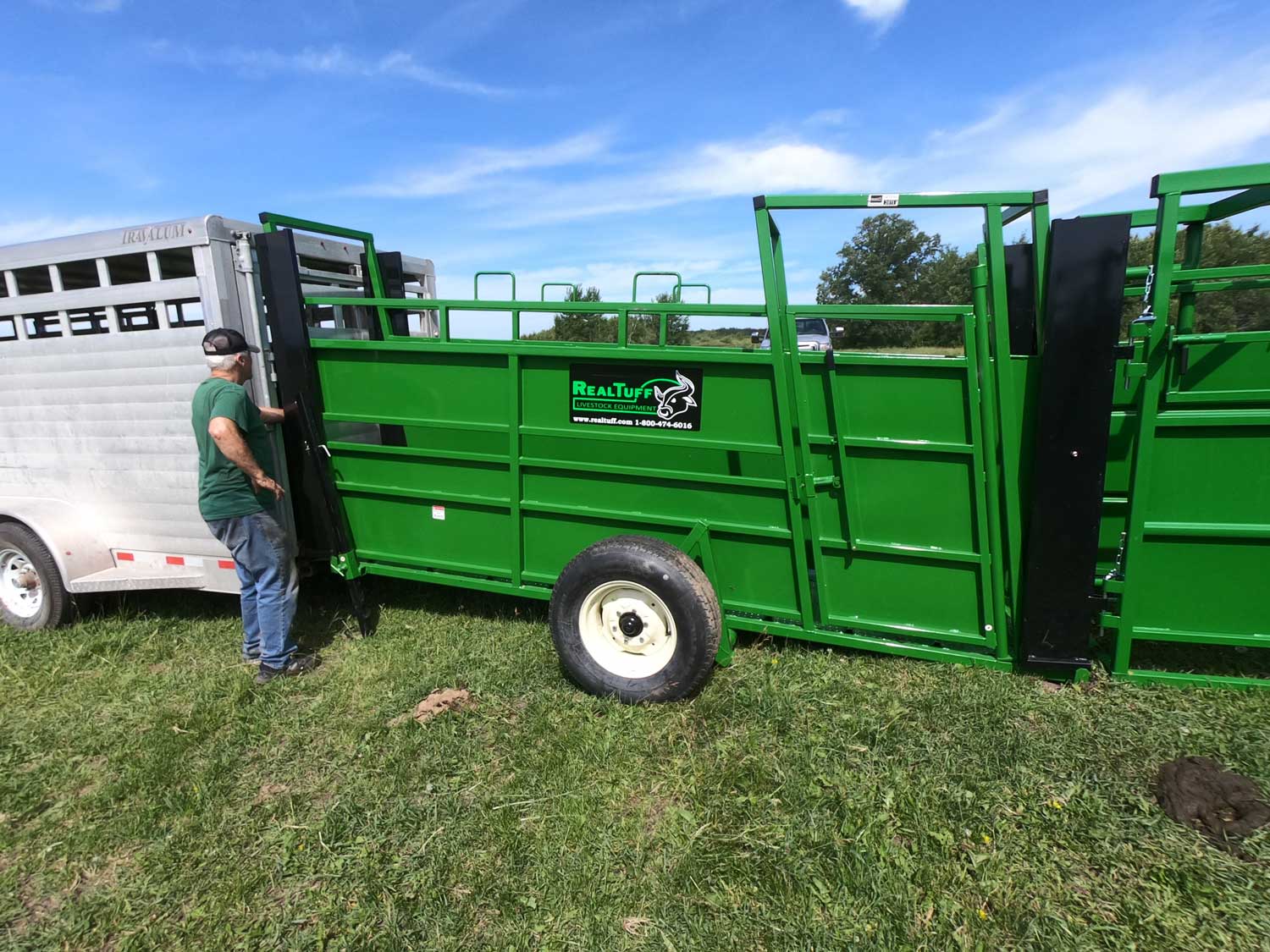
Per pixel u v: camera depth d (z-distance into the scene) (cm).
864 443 325
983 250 298
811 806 269
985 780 278
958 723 309
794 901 231
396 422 398
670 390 348
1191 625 318
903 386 318
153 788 301
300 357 396
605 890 238
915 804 267
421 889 241
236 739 334
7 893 252
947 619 342
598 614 355
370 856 256
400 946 219
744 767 292
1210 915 221
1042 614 324
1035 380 308
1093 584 316
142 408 420
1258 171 269
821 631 358
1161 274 288
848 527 339
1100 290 287
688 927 223
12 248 428
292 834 271
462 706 347
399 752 314
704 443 346
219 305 380
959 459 319
